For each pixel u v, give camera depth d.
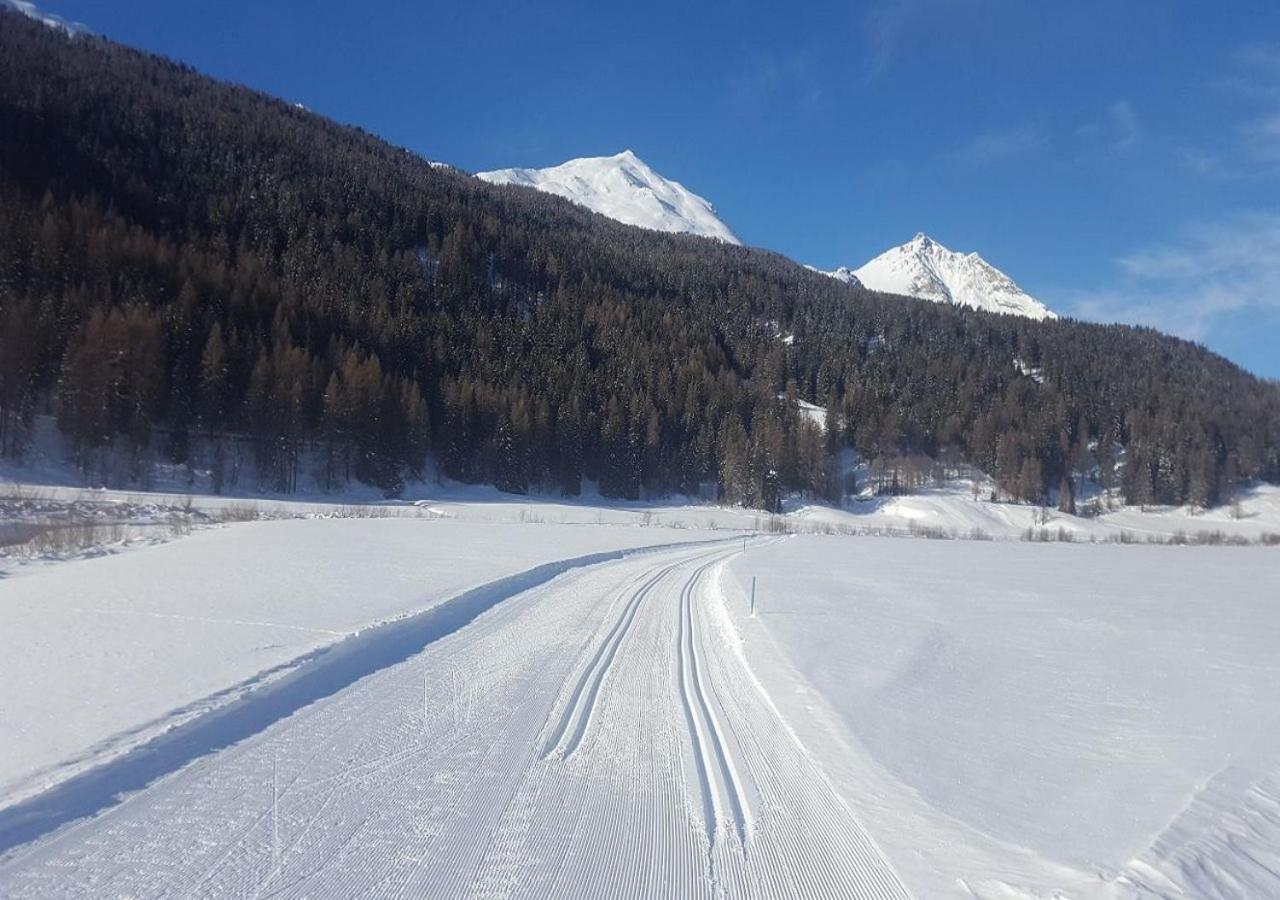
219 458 54.31
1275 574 30.28
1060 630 15.28
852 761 6.90
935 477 93.06
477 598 15.00
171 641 9.70
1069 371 122.88
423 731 7.11
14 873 4.32
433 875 4.54
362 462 62.00
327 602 13.03
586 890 4.46
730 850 5.08
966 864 4.98
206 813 5.18
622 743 7.12
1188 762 7.29
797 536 52.19
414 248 116.06
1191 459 92.81
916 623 15.44
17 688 7.55
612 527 48.62
